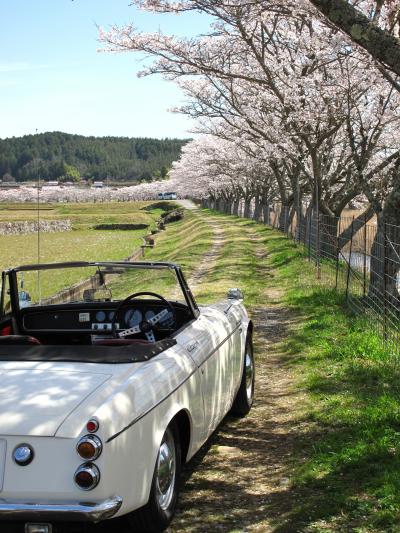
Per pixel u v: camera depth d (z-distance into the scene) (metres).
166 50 18.91
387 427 5.59
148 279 5.61
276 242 32.12
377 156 25.86
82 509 3.29
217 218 67.75
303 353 9.15
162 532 4.05
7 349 4.21
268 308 13.90
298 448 5.48
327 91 18.47
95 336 5.62
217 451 5.53
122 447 3.46
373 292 11.37
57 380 3.76
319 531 3.89
